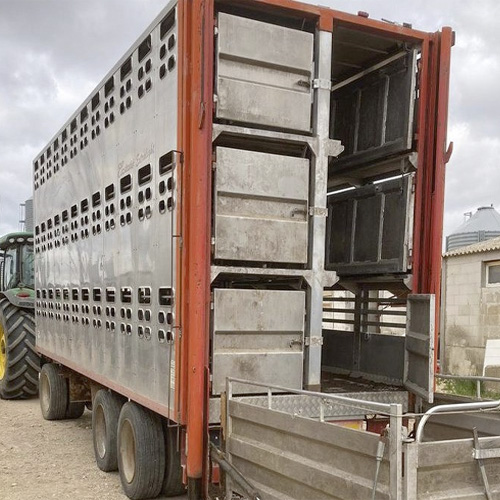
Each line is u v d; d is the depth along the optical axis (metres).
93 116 5.79
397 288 4.82
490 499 2.68
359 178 5.36
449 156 4.36
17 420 8.02
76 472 5.61
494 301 11.91
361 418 4.05
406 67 4.52
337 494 2.79
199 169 3.66
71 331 6.61
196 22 3.69
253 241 3.82
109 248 5.27
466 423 3.77
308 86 4.00
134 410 4.63
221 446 3.68
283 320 3.88
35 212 8.57
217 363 3.72
